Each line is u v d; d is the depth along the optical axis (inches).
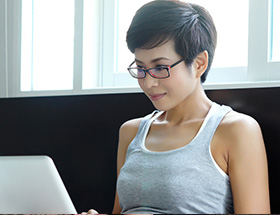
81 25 79.5
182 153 52.4
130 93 69.0
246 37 73.3
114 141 69.8
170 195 50.9
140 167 53.7
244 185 49.3
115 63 82.7
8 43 84.4
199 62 54.7
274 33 69.6
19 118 76.7
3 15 84.5
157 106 54.1
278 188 56.9
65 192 42.0
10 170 42.3
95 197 70.6
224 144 51.5
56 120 74.2
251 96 59.3
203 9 56.0
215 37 56.3
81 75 79.0
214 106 55.7
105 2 82.7
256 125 52.6
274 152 57.5
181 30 52.0
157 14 52.2
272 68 68.2
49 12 84.7
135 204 53.3
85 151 71.8
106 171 70.1
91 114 71.8
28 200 42.6
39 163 41.7
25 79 83.7
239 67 72.2
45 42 84.9
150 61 52.6
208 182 50.6
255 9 69.4
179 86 52.9
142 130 58.4
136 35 52.5
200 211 50.1
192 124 55.0
